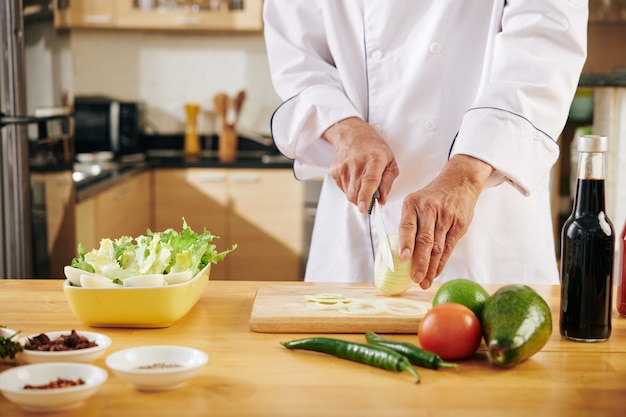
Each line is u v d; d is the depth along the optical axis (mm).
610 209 3447
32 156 3145
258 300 1363
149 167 4238
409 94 1723
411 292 1437
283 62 1818
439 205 1306
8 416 923
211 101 4949
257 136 4965
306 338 1158
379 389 1008
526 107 1462
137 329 1261
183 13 4566
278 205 4328
